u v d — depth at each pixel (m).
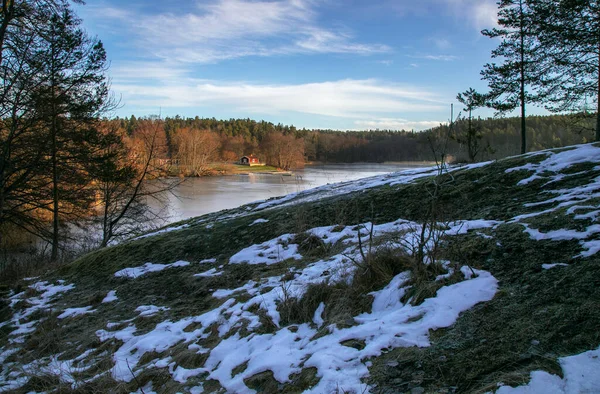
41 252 14.52
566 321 2.36
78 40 12.66
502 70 14.91
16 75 11.44
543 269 3.11
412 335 2.67
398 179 9.59
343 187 10.76
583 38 12.66
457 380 2.15
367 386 2.27
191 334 3.92
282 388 2.55
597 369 1.89
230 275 5.47
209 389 2.88
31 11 11.48
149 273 6.46
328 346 2.83
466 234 4.29
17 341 4.85
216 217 10.95
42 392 3.48
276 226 7.22
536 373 1.98
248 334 3.52
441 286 3.24
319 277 4.30
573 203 4.32
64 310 5.52
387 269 3.81
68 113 13.00
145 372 3.33
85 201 14.79
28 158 12.88
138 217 17.19
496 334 2.46
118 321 4.79
